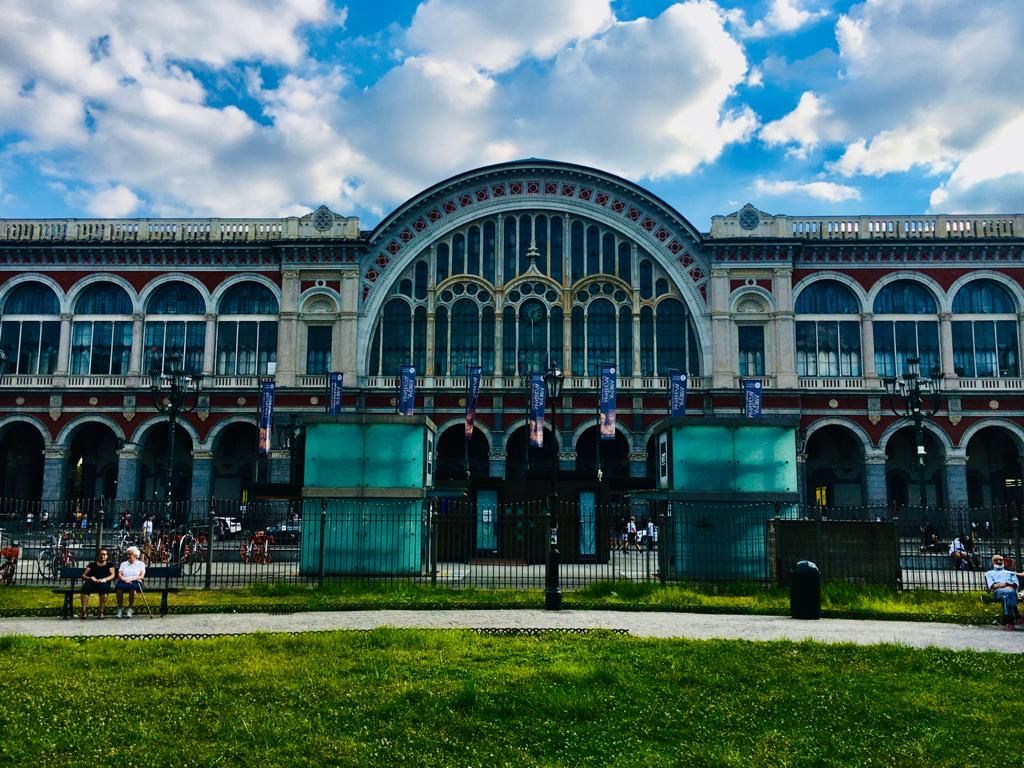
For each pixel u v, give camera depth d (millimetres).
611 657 15742
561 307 60406
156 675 14031
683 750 10906
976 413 57031
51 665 14781
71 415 58125
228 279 59938
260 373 59312
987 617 21672
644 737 11438
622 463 60188
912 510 47094
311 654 15820
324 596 25172
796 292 59125
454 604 23391
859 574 27406
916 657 15977
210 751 10609
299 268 59594
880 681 14227
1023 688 13883
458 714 12141
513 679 13906
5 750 10453
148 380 58344
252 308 60375
